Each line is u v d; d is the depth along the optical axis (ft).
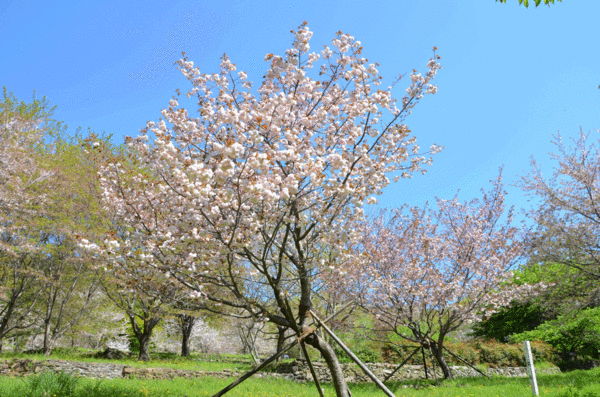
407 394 33.73
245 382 40.37
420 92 24.62
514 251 47.88
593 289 46.39
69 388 24.81
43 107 56.70
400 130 24.12
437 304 46.03
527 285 48.96
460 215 53.11
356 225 30.76
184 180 18.49
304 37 20.95
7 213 48.08
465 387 37.65
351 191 20.77
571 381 36.22
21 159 48.55
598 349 81.00
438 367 56.54
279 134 22.04
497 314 92.53
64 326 64.75
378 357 63.98
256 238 24.25
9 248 45.75
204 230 20.42
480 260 46.93
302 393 34.32
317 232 24.31
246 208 20.38
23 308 65.87
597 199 47.03
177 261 23.80
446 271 49.55
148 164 23.65
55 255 55.11
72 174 53.26
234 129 24.04
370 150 24.25
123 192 24.85
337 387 23.17
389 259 49.67
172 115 24.80
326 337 64.54
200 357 84.33
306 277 24.23
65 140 64.90
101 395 24.71
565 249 48.32
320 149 23.25
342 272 25.08
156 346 106.32
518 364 67.41
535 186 51.11
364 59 24.38
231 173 16.31
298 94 25.34
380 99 23.39
